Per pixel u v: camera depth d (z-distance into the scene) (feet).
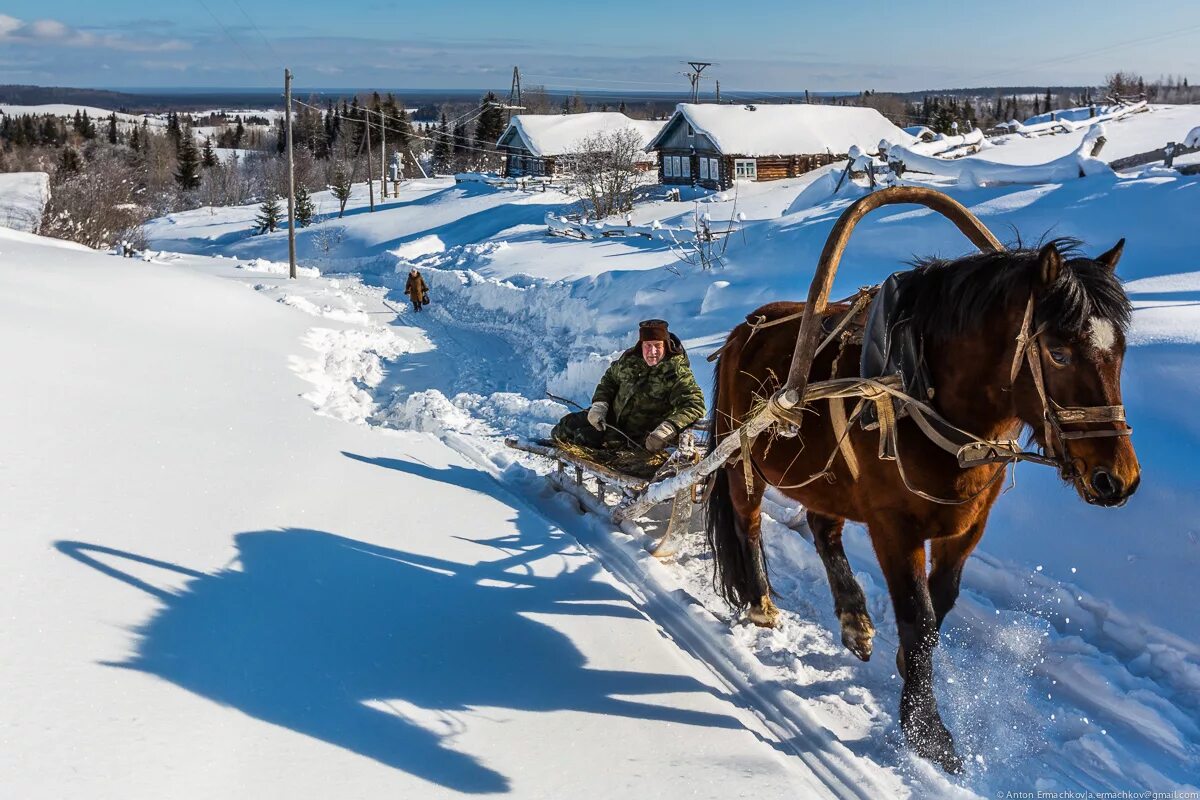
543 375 44.68
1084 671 14.28
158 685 12.34
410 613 16.35
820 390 13.84
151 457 21.68
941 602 14.01
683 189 151.94
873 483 13.53
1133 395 19.45
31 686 11.59
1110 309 10.97
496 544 20.13
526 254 95.76
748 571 16.88
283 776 11.08
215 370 35.09
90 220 135.95
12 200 172.55
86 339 34.19
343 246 161.07
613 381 22.24
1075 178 49.88
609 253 86.22
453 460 27.07
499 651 15.37
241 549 17.53
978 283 12.30
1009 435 12.84
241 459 23.16
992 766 12.68
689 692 14.26
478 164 284.41
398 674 14.21
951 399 12.71
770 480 15.99
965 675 14.83
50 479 18.80
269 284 97.35
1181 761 12.48
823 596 18.12
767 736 13.44
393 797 11.07
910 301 13.25
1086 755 12.76
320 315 66.33
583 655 15.35
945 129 182.91
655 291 52.11
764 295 42.09
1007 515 18.58
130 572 15.49
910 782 12.26
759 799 11.59
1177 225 35.14
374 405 38.93
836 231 13.94
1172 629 14.74
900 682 14.87
